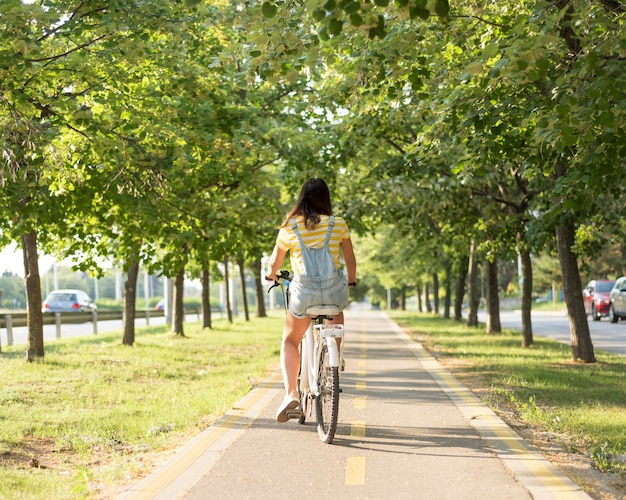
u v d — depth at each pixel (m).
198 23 11.69
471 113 8.16
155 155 12.24
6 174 9.73
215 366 15.71
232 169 15.13
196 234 14.08
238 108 14.59
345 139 16.58
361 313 65.44
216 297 81.12
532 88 8.08
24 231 11.92
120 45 9.79
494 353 17.47
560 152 7.32
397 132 17.23
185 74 12.71
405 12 5.36
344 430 7.56
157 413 9.07
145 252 15.25
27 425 8.03
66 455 6.96
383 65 8.50
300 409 6.68
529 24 6.83
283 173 18.48
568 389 10.84
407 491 5.25
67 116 10.85
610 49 6.50
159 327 33.88
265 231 18.02
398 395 10.16
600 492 5.27
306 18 7.04
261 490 5.32
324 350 6.89
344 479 5.60
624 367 13.95
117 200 12.31
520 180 18.16
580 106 6.66
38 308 14.47
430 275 50.72
